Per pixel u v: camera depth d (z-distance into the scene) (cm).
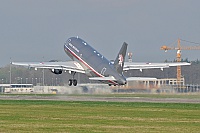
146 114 18662
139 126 14800
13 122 15600
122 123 15550
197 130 13938
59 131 13562
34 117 17200
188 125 15138
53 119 16562
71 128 14188
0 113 18700
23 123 15338
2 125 14750
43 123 15375
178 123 15675
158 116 17962
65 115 18025
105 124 15225
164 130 13925
